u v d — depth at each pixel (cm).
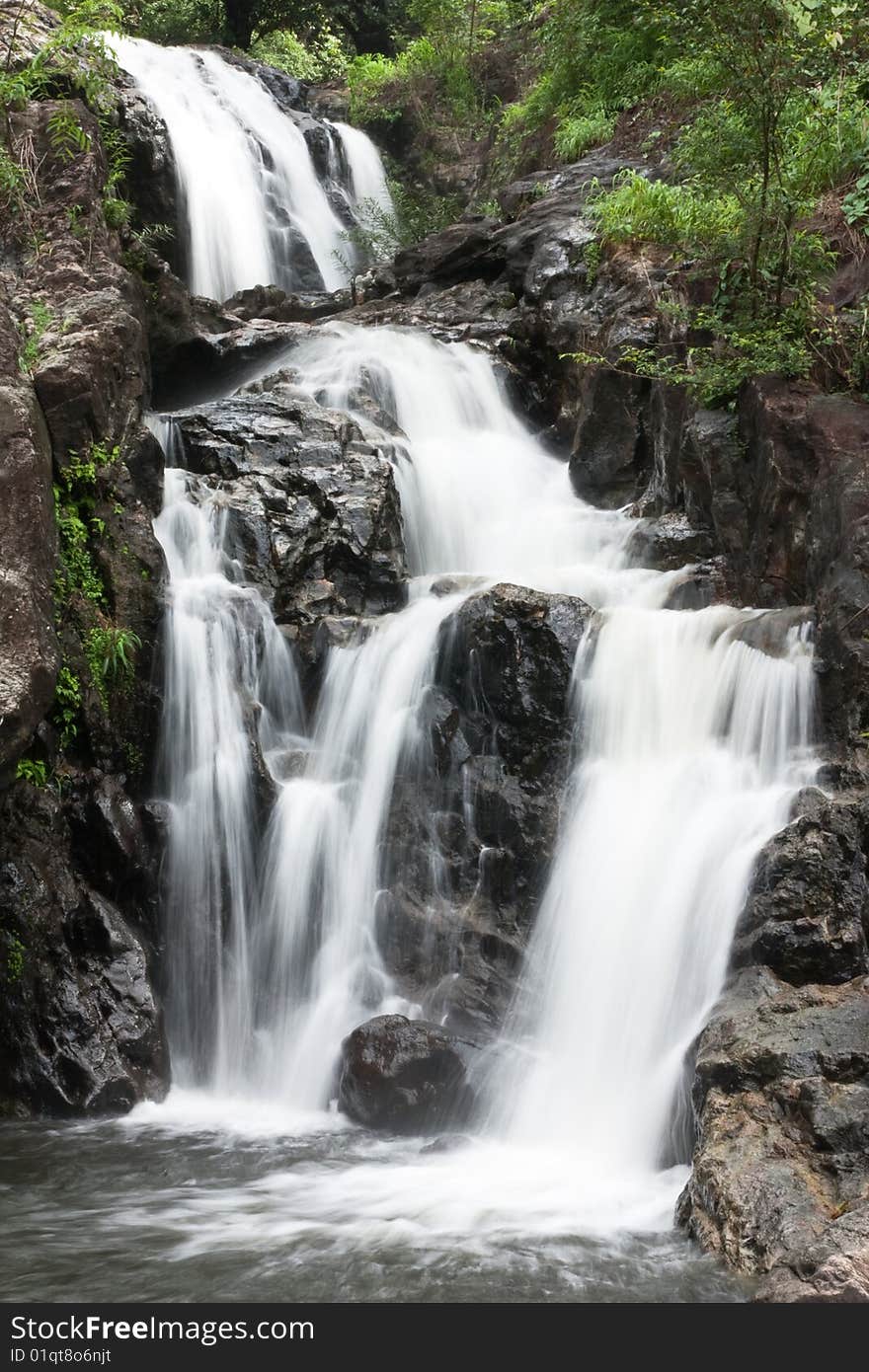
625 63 1900
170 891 949
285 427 1209
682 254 1329
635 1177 722
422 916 936
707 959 793
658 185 1434
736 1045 669
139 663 982
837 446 1000
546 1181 712
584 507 1309
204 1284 565
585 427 1320
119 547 998
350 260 2217
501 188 2152
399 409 1399
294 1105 883
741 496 1097
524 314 1548
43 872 888
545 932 895
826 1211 574
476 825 954
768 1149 616
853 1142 599
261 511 1116
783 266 1148
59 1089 840
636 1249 607
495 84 2553
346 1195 687
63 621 942
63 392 992
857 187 1162
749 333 1138
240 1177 719
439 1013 893
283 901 953
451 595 1091
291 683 1040
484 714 981
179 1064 927
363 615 1106
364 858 968
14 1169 731
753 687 916
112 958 893
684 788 891
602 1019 828
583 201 1672
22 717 794
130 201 1831
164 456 1162
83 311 1104
